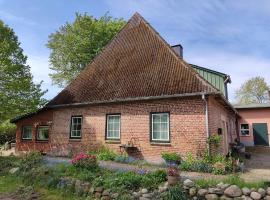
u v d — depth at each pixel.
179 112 12.88
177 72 13.88
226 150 16.16
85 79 18.06
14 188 9.66
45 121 18.64
